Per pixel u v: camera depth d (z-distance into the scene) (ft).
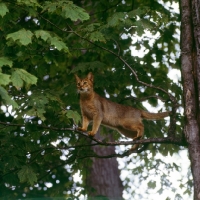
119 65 47.88
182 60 36.06
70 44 45.98
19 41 32.04
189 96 35.06
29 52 38.29
